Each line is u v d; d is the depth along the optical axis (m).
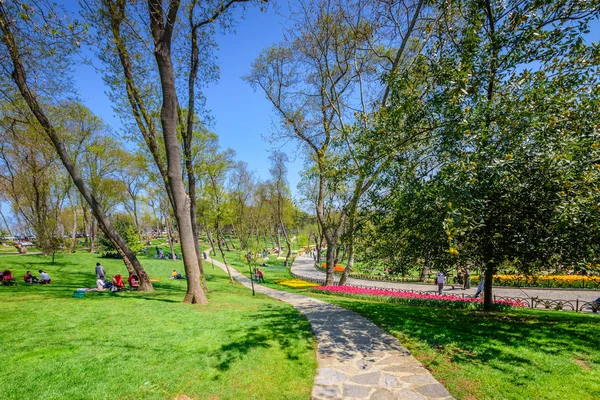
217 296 13.73
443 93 6.52
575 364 4.91
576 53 5.66
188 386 4.42
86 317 7.88
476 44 6.04
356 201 9.61
